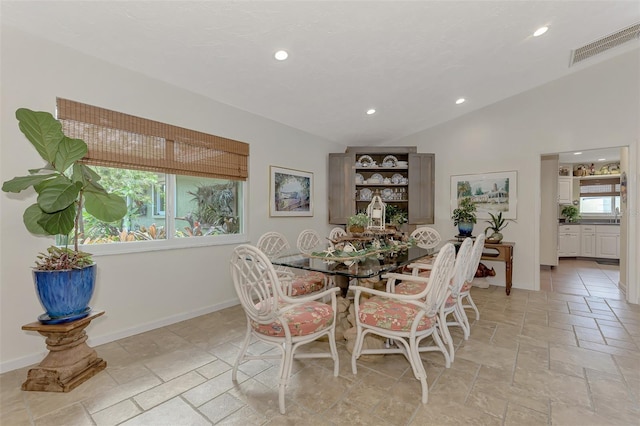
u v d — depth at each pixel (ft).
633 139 11.63
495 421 5.14
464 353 7.64
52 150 6.37
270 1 6.70
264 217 12.98
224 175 11.28
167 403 5.68
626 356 7.38
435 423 5.11
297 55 8.90
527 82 13.16
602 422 5.09
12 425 5.10
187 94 10.10
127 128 8.58
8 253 6.83
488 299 12.37
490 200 15.06
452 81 12.01
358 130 16.14
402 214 16.33
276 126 13.57
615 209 21.75
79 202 6.82
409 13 7.66
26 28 6.86
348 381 6.42
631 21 9.49
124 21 6.89
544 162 18.65
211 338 8.61
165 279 9.59
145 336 8.71
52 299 6.28
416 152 16.76
